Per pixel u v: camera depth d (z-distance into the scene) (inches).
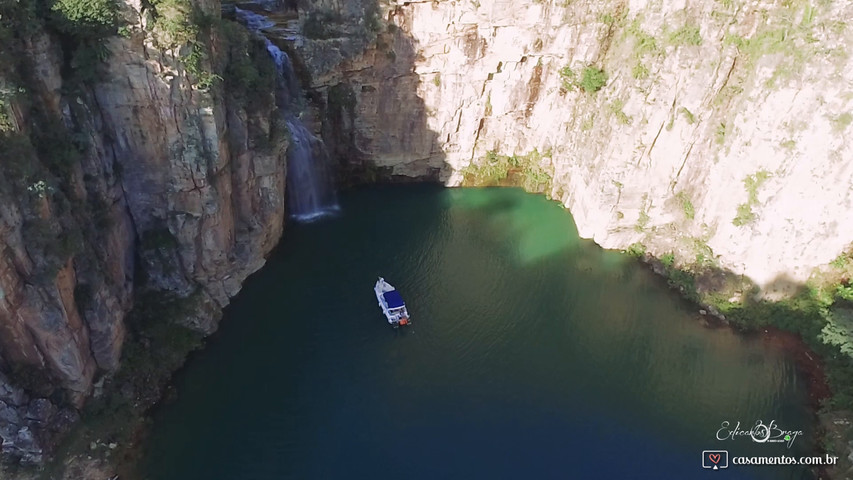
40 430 1200.8
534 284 1872.5
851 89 1477.6
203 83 1411.2
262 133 1712.6
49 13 1225.4
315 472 1305.4
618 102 1891.0
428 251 1996.8
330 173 2228.1
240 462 1318.9
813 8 1520.7
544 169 2289.6
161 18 1318.9
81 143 1291.8
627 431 1417.3
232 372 1519.4
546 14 2028.8
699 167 1781.5
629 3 1904.5
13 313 1125.1
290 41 2052.2
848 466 1290.6
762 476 1315.2
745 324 1676.9
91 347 1316.4
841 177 1531.7
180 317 1551.4
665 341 1669.5
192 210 1517.0
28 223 1126.4
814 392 1492.4
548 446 1378.0
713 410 1470.2
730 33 1653.5
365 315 1711.4
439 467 1323.8
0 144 1076.5
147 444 1325.0
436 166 2335.1
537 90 2192.4
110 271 1393.9
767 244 1654.8
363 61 2090.3
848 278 1608.0
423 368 1565.0
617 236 1963.6
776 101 1579.7
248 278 1795.0
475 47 2102.6
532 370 1573.6
